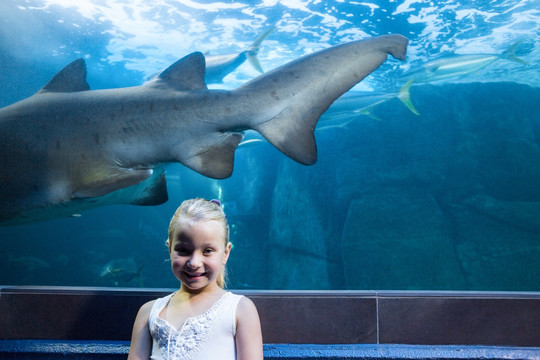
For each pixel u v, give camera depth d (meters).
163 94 2.77
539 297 2.61
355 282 11.40
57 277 16.48
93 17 13.23
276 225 14.27
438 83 17.39
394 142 12.87
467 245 11.70
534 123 13.71
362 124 13.08
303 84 2.57
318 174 13.54
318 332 2.57
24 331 2.57
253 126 2.63
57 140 2.79
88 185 2.75
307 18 12.48
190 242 1.27
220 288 1.40
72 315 2.58
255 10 12.17
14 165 2.79
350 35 13.45
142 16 12.95
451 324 2.60
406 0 11.34
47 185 2.80
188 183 19.05
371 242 11.52
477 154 12.74
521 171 12.55
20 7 12.86
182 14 12.63
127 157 2.77
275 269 13.98
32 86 18.36
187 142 2.72
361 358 2.37
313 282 12.63
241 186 17.88
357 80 2.53
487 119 12.97
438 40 13.52
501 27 12.59
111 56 16.48
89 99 2.85
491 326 2.60
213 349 1.27
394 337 2.59
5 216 2.89
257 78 2.67
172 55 15.90
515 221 11.66
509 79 17.59
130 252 17.69
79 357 2.36
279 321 2.58
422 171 12.55
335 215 12.80
